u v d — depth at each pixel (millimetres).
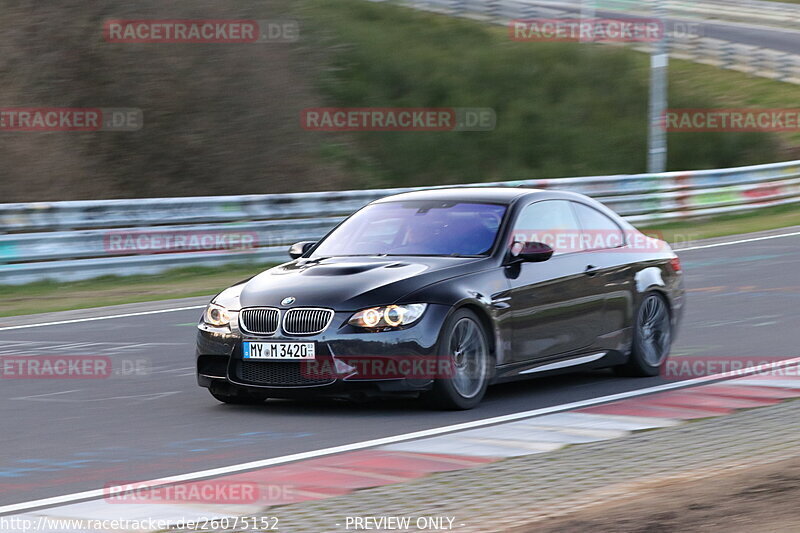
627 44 122875
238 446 20516
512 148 95500
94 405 25016
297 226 56938
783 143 107500
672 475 17156
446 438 20641
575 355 25984
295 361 22969
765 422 21266
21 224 48938
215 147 71375
